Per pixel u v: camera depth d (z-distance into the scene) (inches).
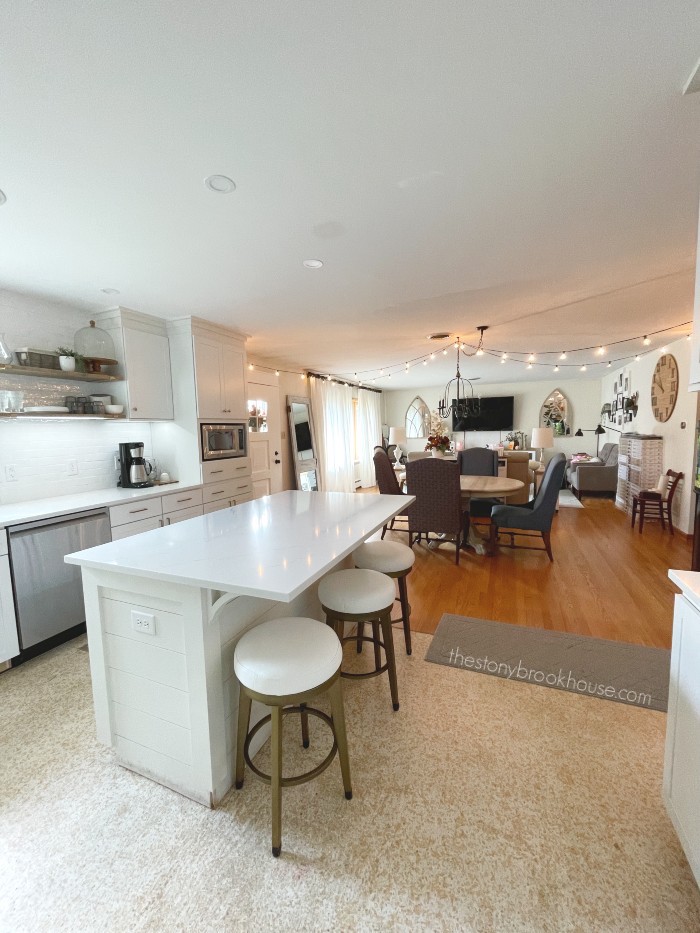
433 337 173.9
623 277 106.3
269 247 85.0
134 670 57.7
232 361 155.9
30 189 62.9
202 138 53.1
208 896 44.7
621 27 39.3
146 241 80.8
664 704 74.4
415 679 83.0
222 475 150.9
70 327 121.7
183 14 36.9
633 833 51.0
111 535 108.9
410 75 44.2
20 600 88.7
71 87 44.1
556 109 49.8
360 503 92.4
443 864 47.6
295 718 72.7
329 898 44.3
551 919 42.1
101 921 42.6
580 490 282.7
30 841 51.0
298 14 37.3
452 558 159.3
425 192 67.2
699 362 47.3
